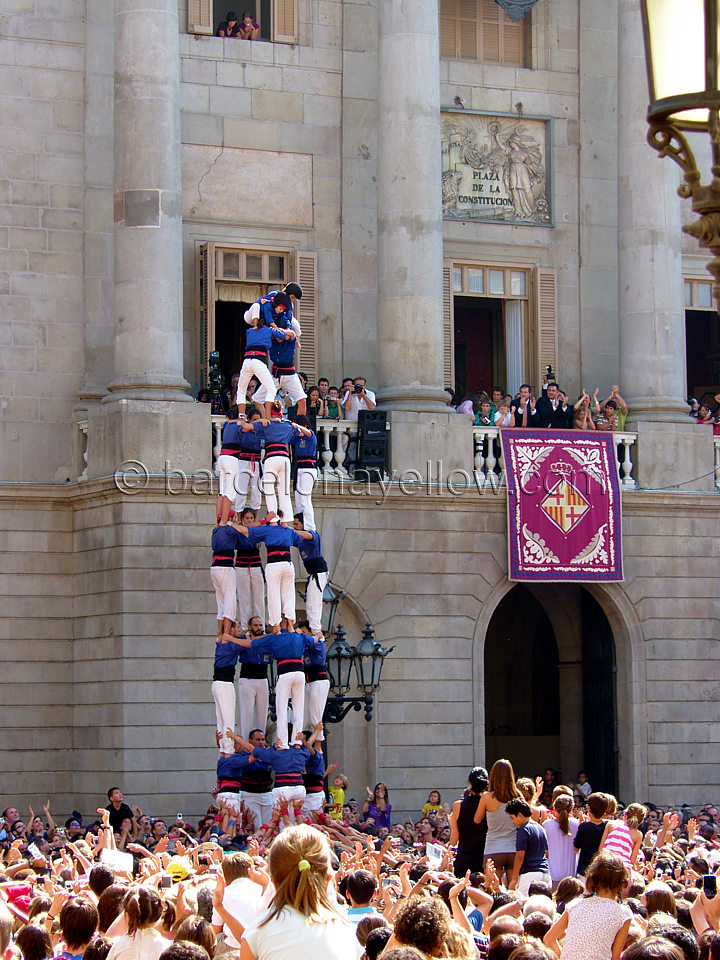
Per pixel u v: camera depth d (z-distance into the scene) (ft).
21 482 163.02
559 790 95.86
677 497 175.01
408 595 165.89
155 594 156.25
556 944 58.29
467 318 195.00
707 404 213.25
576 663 187.42
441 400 168.96
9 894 69.26
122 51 161.68
